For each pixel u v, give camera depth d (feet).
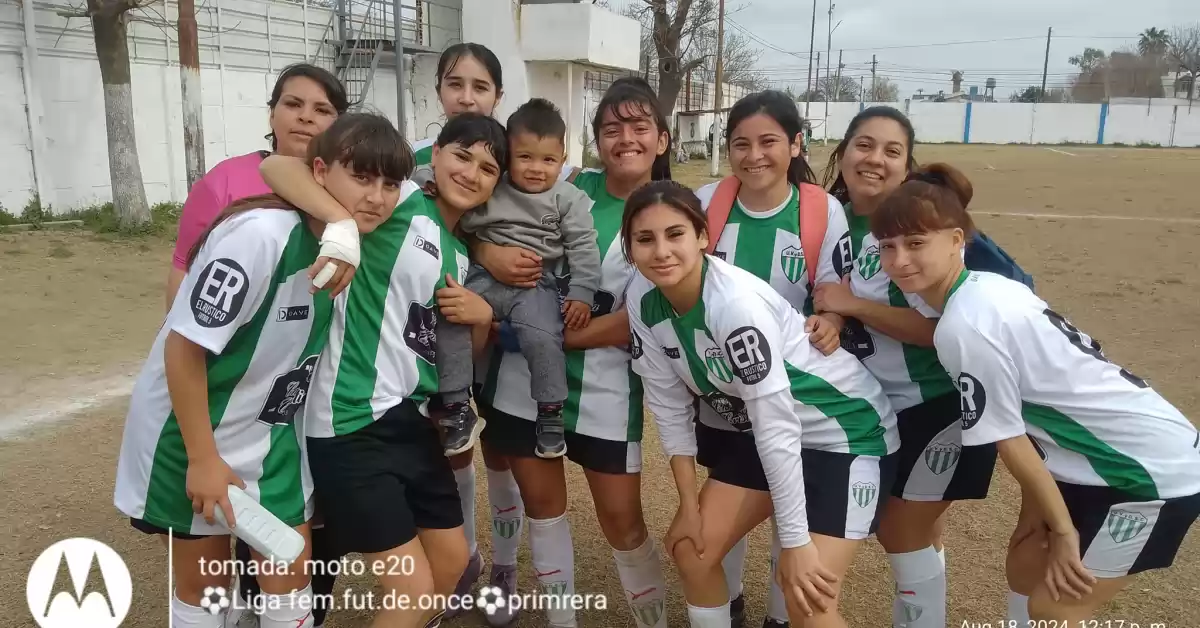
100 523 13.61
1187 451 7.82
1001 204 57.72
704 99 128.57
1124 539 7.84
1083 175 82.48
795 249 9.53
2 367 21.47
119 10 36.55
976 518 14.47
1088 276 33.65
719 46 81.97
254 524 7.33
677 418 8.92
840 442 8.46
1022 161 105.91
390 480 8.09
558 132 9.22
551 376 9.07
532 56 64.64
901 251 7.88
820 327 8.64
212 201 9.39
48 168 39.58
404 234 8.04
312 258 7.41
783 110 9.13
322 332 7.82
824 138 159.43
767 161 9.15
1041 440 8.05
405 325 8.13
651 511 14.61
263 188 9.45
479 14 64.28
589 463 9.55
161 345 7.59
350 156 7.12
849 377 8.63
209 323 6.89
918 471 9.19
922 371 9.08
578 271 9.30
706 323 8.11
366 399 7.98
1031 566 8.82
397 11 54.70
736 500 8.68
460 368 8.82
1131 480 7.73
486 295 9.39
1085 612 8.20
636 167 9.54
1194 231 45.29
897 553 9.65
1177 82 196.54
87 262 33.24
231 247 6.95
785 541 8.04
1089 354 7.80
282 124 9.75
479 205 9.41
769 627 10.94
